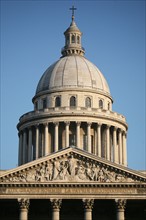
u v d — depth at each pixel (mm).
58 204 158500
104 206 180625
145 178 160125
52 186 159750
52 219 157500
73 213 180875
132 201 168625
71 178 160125
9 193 159000
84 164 161875
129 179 160750
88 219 157125
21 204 158625
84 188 159875
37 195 159125
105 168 161625
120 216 158000
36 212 181375
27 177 160500
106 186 159875
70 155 162250
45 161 161750
